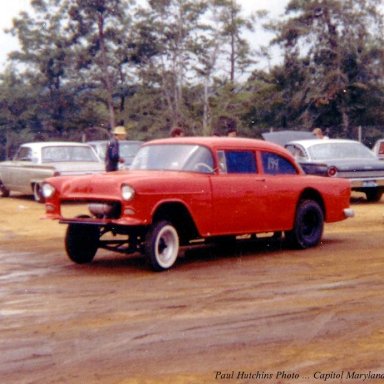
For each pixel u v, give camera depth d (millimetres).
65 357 6211
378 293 8570
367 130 46719
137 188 9453
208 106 51875
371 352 6312
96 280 9430
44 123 53438
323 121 49750
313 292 8633
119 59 53219
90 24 52406
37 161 20391
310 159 19391
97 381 5629
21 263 10844
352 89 48781
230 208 10594
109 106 51719
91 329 7082
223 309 7820
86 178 10102
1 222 16422
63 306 8023
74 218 10102
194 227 10211
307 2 49469
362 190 19906
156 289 8836
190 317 7500
